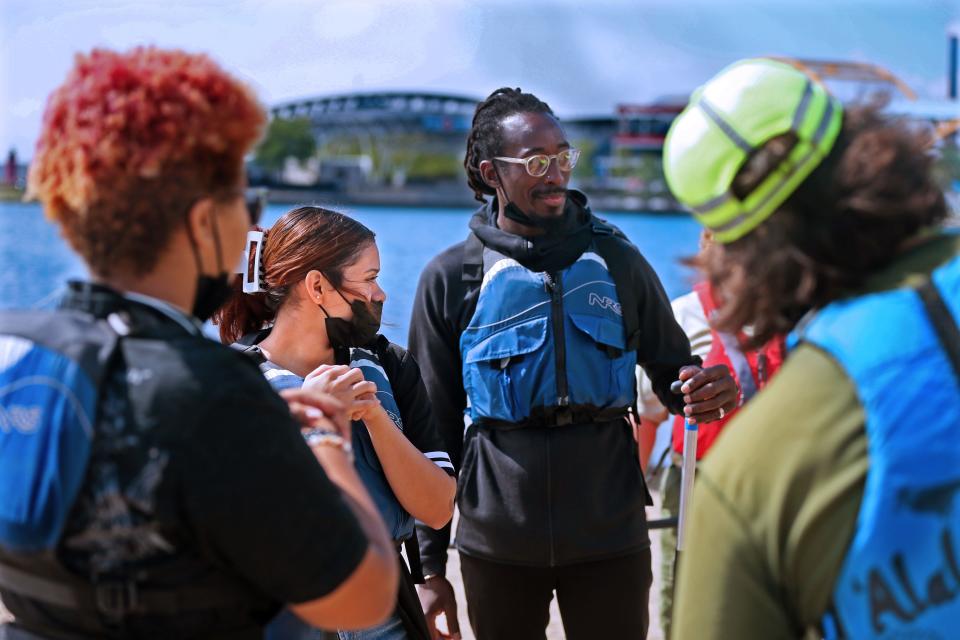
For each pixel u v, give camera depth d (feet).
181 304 4.67
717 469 4.22
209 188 4.53
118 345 4.32
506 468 8.89
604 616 9.04
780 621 4.13
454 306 9.23
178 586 4.29
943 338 3.87
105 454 4.17
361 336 7.83
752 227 4.33
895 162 4.13
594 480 8.86
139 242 4.45
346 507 4.53
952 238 4.23
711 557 4.20
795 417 3.99
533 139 9.09
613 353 8.97
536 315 8.89
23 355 4.39
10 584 4.47
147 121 4.33
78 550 4.25
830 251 4.17
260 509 4.21
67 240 4.61
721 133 4.32
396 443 7.48
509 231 9.30
